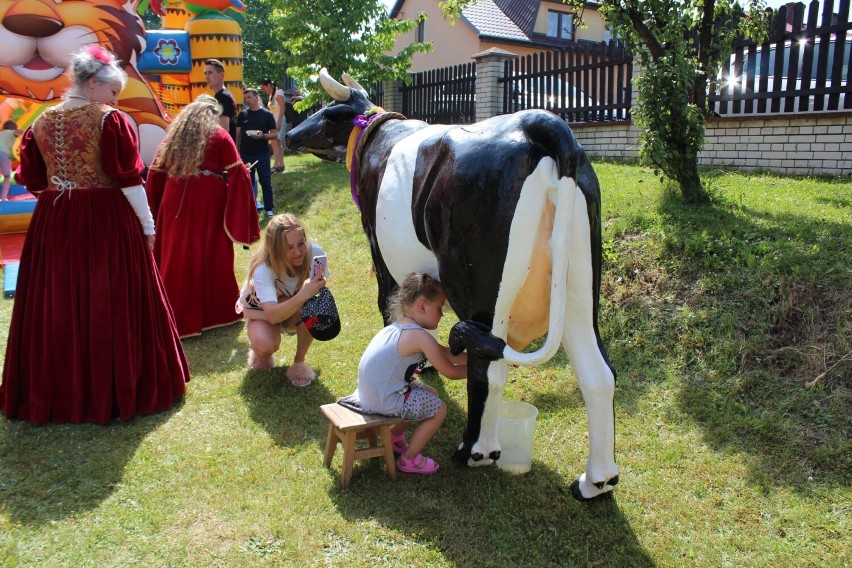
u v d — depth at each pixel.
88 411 3.59
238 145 8.85
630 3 5.41
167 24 11.05
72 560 2.52
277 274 4.02
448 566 2.48
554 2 25.44
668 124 5.42
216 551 2.57
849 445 3.01
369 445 3.20
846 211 4.93
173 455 3.27
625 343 4.14
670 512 2.78
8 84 6.70
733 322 3.86
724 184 6.34
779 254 4.10
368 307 5.45
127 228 3.57
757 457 3.10
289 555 2.54
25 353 3.55
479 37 23.45
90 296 3.48
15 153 8.79
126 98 7.32
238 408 3.79
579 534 2.64
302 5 12.65
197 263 4.93
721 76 7.68
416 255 3.02
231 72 9.55
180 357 4.03
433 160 2.78
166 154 4.85
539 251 2.51
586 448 3.30
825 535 2.62
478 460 2.94
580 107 9.97
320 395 3.96
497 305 2.59
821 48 6.82
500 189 2.46
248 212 4.99
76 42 6.77
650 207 5.45
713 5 5.60
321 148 4.26
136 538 2.65
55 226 3.45
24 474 3.09
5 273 6.32
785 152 7.18
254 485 3.02
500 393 2.81
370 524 2.72
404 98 14.61
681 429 3.38
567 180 2.35
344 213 8.12
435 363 2.93
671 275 4.39
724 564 2.49
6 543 2.60
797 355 3.55
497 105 11.68
